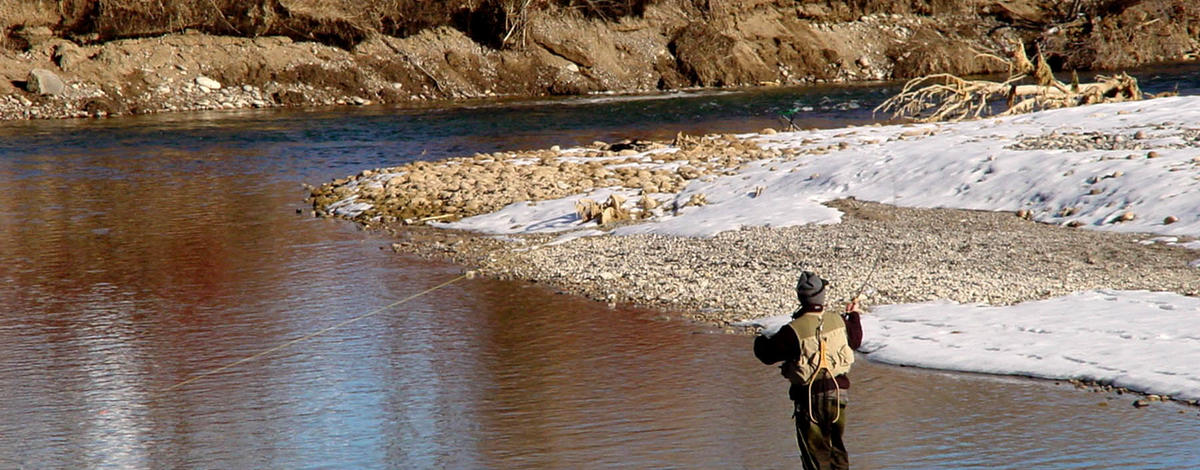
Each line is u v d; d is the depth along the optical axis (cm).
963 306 1112
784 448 773
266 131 3662
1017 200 1647
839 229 1548
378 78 4962
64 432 880
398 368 1032
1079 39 5784
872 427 806
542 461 768
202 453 820
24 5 4622
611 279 1365
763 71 5491
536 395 929
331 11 5050
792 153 2195
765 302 1195
